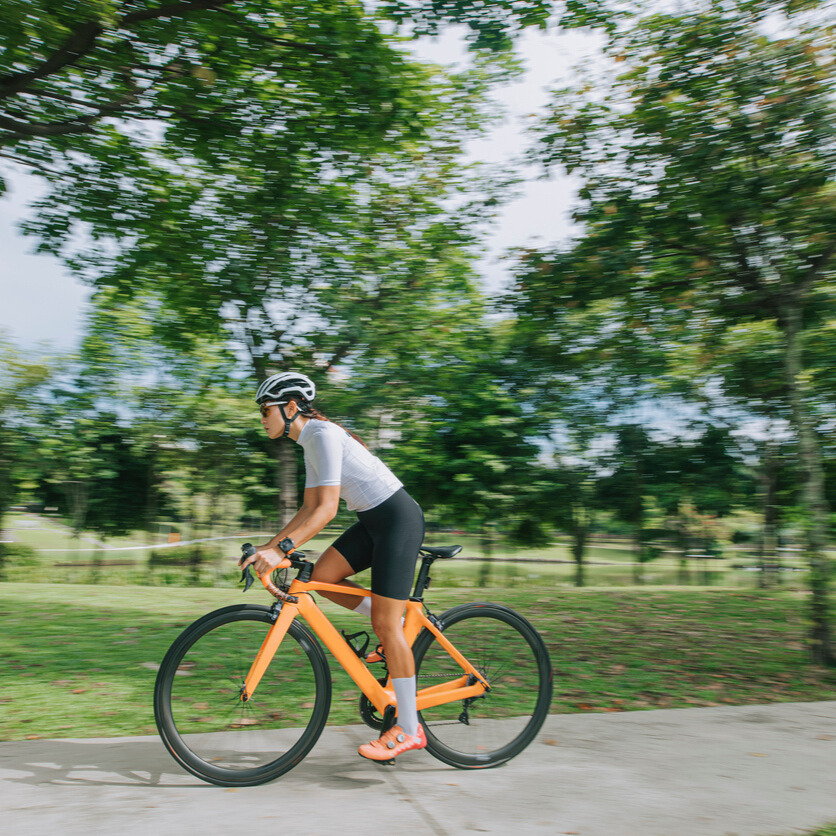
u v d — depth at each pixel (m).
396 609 2.80
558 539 15.35
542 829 2.35
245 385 14.41
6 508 15.71
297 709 2.81
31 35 6.06
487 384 13.99
